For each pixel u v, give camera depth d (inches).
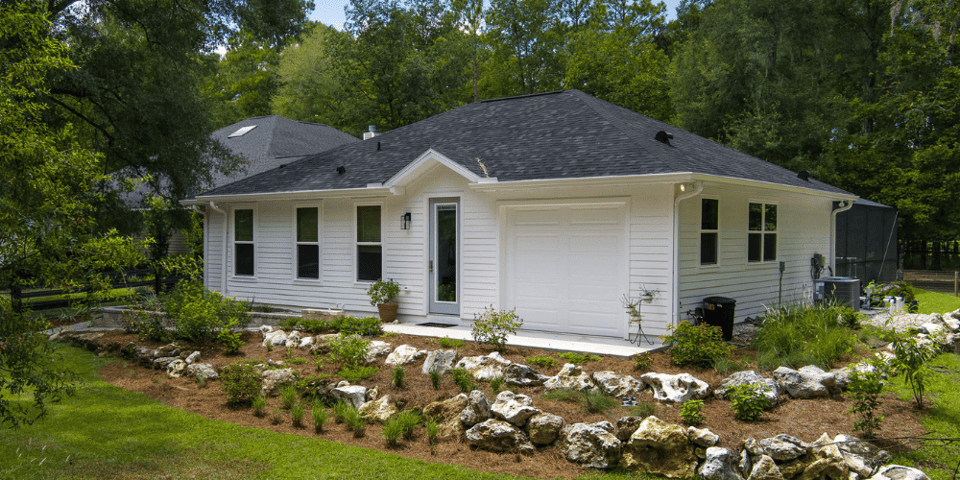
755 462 223.5
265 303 625.6
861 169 1155.3
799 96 1116.5
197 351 410.6
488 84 1624.0
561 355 368.8
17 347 224.5
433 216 512.1
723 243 466.3
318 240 584.7
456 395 300.4
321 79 1644.9
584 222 443.8
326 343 399.2
